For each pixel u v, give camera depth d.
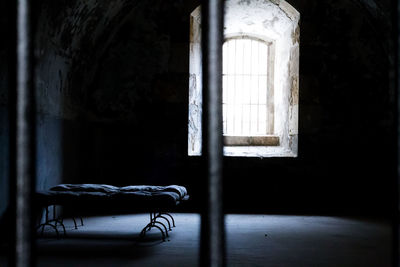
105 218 7.59
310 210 8.63
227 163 8.68
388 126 8.71
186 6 8.79
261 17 9.12
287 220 7.50
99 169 8.69
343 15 8.76
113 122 8.75
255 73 9.89
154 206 5.30
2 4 4.94
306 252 4.99
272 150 9.27
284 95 9.43
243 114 9.88
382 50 8.74
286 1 8.60
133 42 8.80
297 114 8.75
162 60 8.80
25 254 1.75
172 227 6.62
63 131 7.32
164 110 8.77
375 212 8.59
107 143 8.73
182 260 4.50
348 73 8.79
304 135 8.70
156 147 8.75
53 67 6.82
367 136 8.73
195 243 5.42
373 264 4.45
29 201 1.80
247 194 8.68
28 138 1.82
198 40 9.33
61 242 5.41
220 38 1.71
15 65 1.81
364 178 8.68
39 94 6.34
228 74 9.88
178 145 8.73
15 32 1.81
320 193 8.67
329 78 8.77
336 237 5.99
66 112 7.50
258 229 6.52
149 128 8.77
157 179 8.71
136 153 8.75
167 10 8.80
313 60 8.77
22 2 1.80
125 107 8.77
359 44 8.79
